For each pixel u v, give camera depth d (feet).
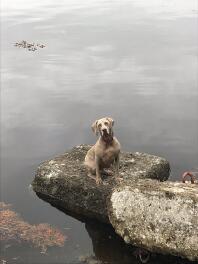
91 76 55.21
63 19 99.96
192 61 60.34
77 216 27.63
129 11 109.50
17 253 24.02
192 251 20.77
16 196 29.99
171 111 43.24
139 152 33.86
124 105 45.27
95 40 76.23
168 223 21.68
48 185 29.01
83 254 23.85
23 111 44.52
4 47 73.36
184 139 37.65
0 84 53.11
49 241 25.14
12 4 131.03
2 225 26.63
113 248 24.16
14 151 36.55
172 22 91.45
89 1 133.08
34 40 78.07
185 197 21.70
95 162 26.86
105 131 25.52
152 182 24.04
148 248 21.86
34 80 54.44
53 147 37.09
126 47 70.03
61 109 44.83
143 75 54.70
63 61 63.00
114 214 23.32
